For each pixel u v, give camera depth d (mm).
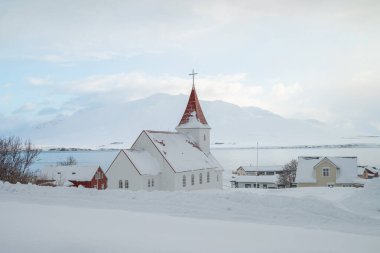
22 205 19031
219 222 15906
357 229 16375
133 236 12086
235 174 131500
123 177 46281
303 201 20891
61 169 68875
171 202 21188
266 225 15547
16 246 10703
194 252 10445
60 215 15922
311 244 11938
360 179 60219
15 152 43250
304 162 65375
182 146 54688
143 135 50438
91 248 10570
